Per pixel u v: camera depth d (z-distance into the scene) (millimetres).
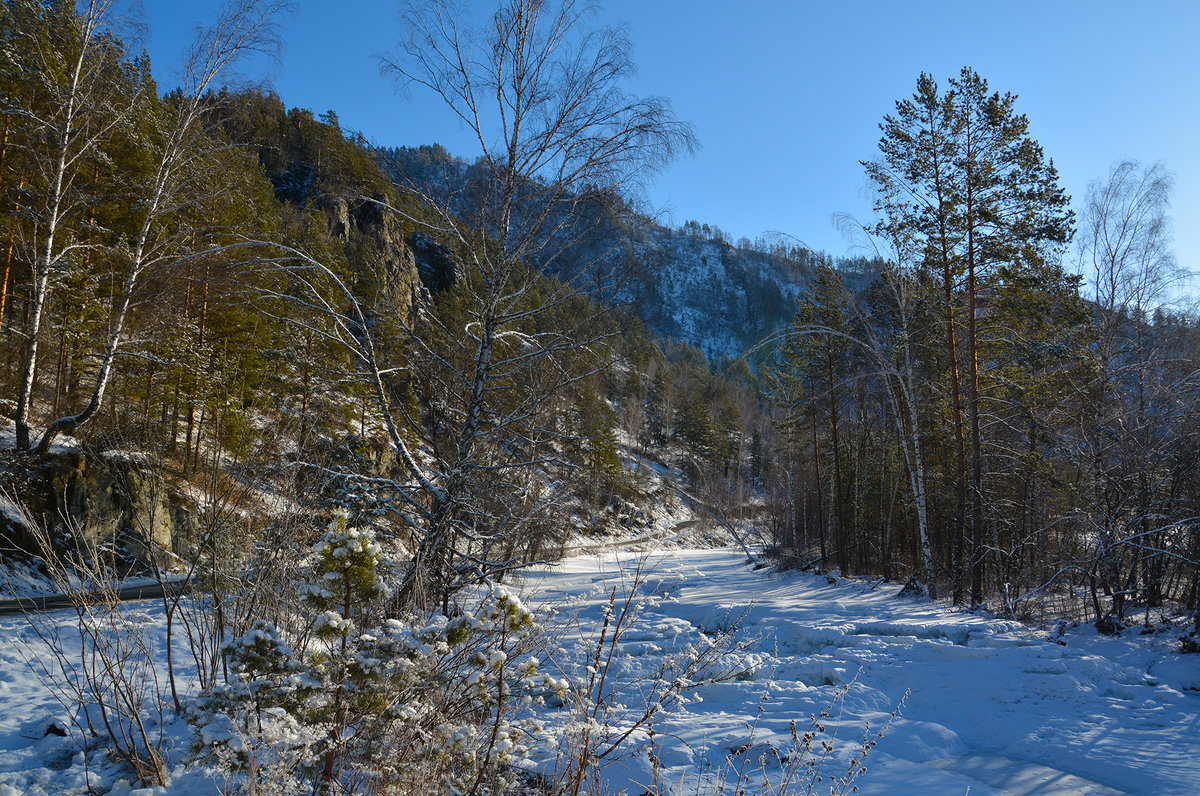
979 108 15891
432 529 7980
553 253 9234
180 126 14406
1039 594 14727
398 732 3404
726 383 81625
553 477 10375
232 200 15539
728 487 54750
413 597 6777
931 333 17984
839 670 7926
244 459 6223
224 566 5320
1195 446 11859
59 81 14898
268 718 3273
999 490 20000
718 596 14938
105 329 16938
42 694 5340
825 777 4809
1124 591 11031
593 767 4059
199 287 17641
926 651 8656
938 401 20109
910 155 16281
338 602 3365
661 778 4590
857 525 27609
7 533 12117
